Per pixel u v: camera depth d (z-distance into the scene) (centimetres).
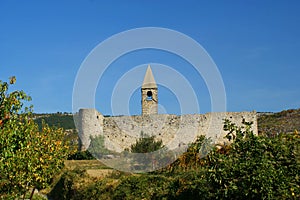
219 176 1255
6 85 1421
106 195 2045
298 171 1210
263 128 5275
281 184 1173
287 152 1238
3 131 1327
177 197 1614
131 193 1886
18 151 1449
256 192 1173
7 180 1547
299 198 1199
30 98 1449
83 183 2398
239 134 1324
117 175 2400
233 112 4853
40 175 1967
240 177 1227
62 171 3041
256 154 1248
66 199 2539
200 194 1451
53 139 2398
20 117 1484
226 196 1223
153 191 1808
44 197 2886
